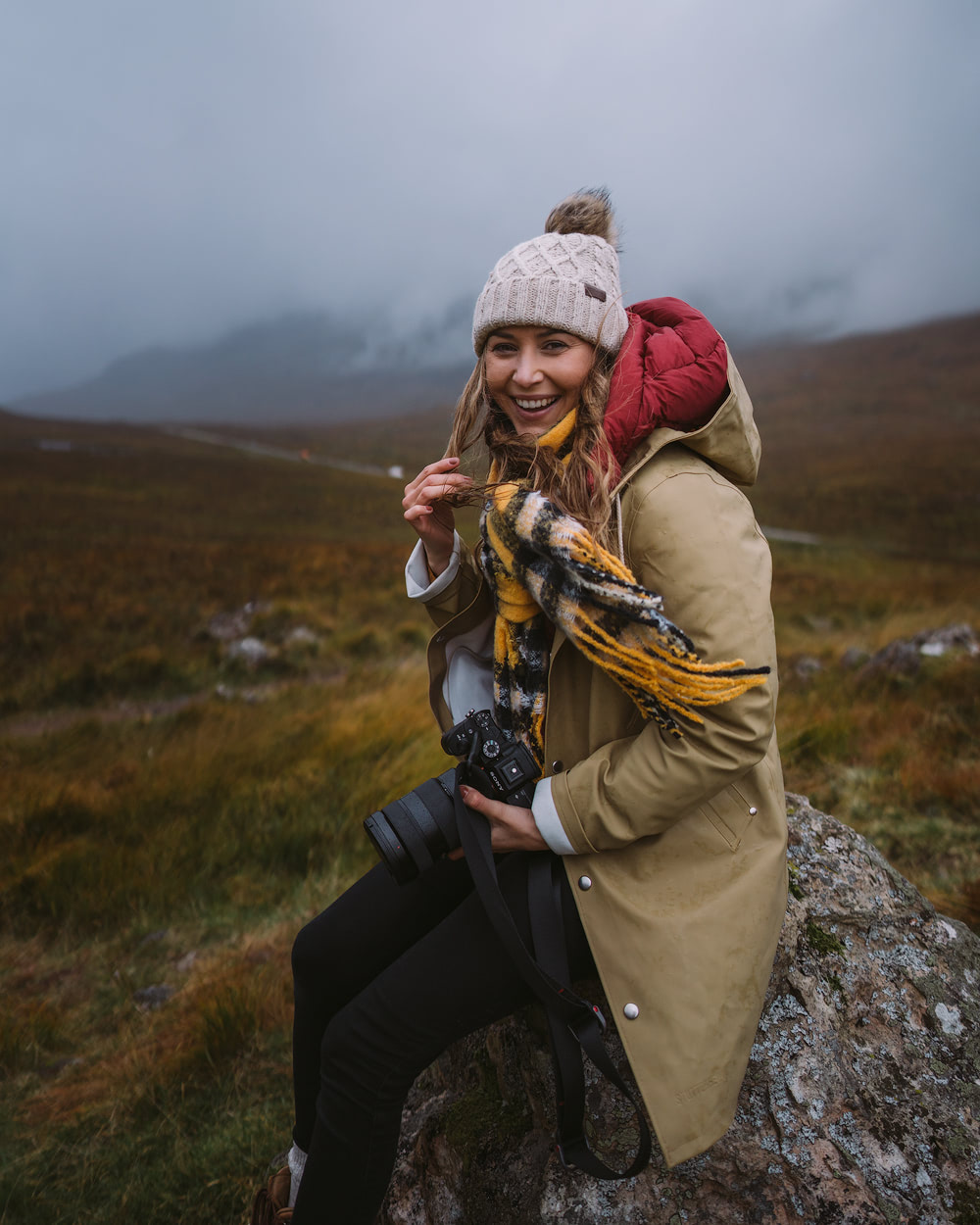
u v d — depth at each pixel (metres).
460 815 1.27
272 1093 2.72
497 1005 1.31
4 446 76.88
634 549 1.24
